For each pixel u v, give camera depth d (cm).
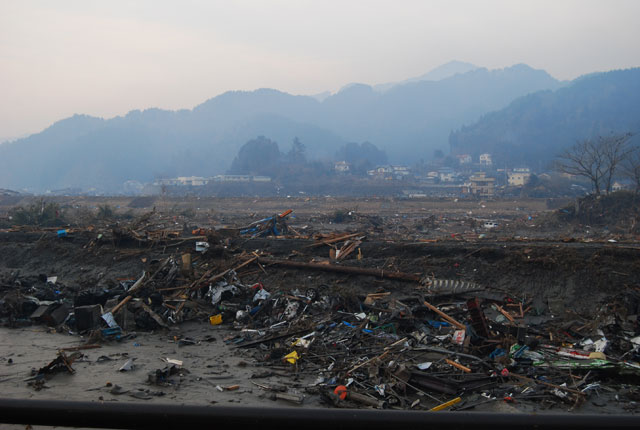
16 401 212
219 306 2230
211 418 204
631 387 1403
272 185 19750
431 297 2183
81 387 1351
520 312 2066
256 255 2800
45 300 2289
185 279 2442
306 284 2483
